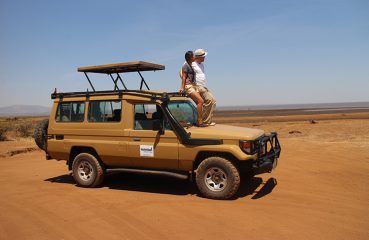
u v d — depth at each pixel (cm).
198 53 772
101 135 805
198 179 702
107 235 518
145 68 841
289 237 493
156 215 600
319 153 1177
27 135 2097
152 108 787
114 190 790
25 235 526
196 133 713
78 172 830
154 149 744
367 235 499
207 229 530
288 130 2269
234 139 680
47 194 759
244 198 694
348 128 2136
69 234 525
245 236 500
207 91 780
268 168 710
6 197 739
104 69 844
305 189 754
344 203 650
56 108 873
